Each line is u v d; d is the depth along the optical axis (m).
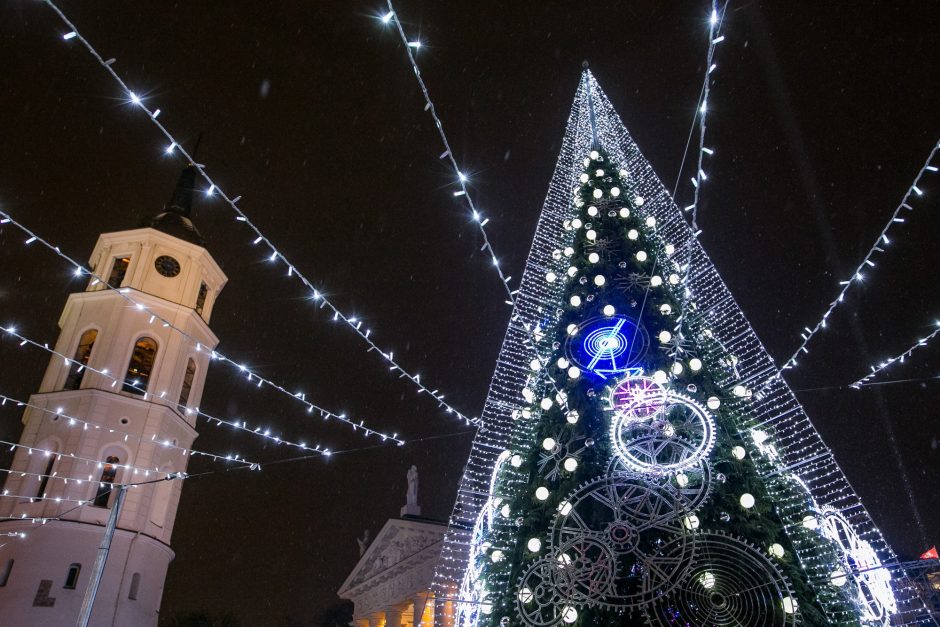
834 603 8.62
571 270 11.59
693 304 10.97
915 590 9.15
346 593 48.50
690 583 8.62
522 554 9.62
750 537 8.69
